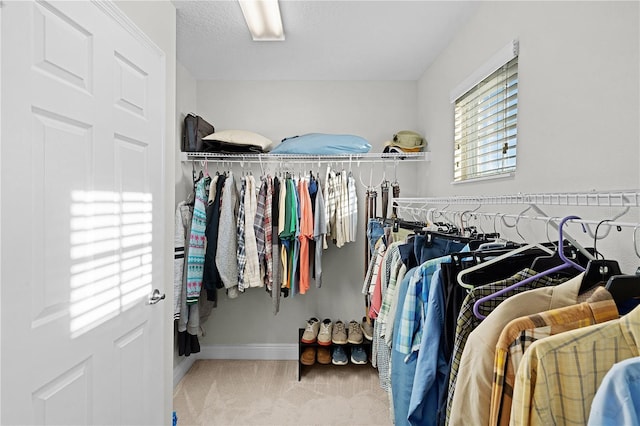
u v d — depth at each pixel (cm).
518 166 169
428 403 108
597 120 121
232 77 325
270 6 206
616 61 113
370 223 253
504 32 181
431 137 293
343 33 242
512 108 179
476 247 127
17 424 96
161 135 182
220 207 280
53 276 109
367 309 290
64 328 114
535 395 59
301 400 257
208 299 287
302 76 322
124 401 148
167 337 195
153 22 180
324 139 293
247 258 271
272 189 281
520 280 94
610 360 59
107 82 137
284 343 331
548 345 59
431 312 108
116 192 143
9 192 95
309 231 277
